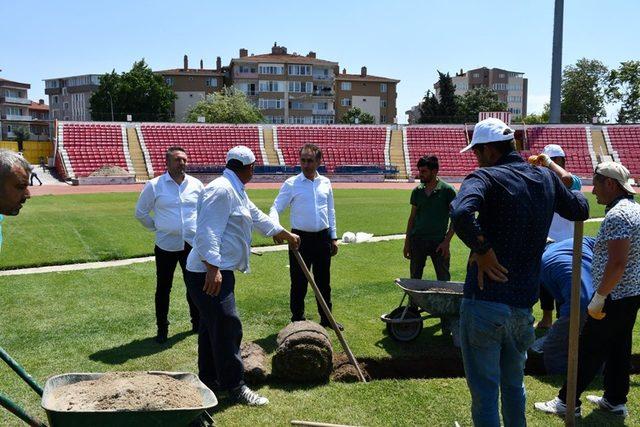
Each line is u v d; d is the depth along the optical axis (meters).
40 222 16.61
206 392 3.81
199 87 89.94
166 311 6.49
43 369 5.57
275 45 94.00
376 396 5.05
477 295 3.48
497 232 3.40
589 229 15.68
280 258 11.56
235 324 4.84
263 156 44.88
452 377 6.03
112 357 5.94
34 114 113.69
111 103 72.75
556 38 34.31
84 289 8.84
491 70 114.00
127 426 3.29
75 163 40.50
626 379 4.67
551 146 6.69
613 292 4.38
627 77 34.16
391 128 48.22
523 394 3.68
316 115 89.25
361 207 22.28
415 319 6.31
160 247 6.41
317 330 5.53
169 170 6.50
